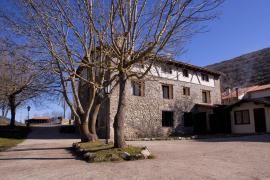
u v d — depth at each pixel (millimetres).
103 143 12633
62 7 10430
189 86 26734
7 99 30766
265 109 23906
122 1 9227
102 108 21188
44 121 57250
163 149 11930
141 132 21875
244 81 50094
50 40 11383
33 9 10953
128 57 10352
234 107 26438
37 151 13211
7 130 27266
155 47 9484
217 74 30203
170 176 6168
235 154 9359
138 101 22172
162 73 24359
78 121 14250
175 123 24672
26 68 12203
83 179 6277
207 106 26375
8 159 10750
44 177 6719
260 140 14359
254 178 5773
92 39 12016
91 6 9773
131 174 6570
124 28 9430
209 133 26672
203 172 6477
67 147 14781
